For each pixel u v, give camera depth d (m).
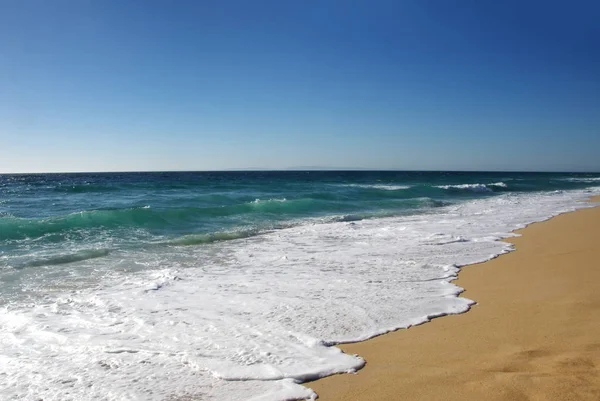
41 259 8.20
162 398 3.24
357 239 10.73
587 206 19.72
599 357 3.72
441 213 16.86
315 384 3.49
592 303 5.27
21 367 3.76
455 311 5.28
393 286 6.44
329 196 23.81
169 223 13.34
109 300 5.77
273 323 4.88
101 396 3.26
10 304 5.58
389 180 58.09
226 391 3.35
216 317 5.09
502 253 8.83
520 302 5.50
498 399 3.11
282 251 9.27
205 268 7.70
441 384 3.40
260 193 26.12
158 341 4.36
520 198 25.23
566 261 7.84
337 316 5.11
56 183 45.62
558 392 3.15
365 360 3.92
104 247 9.56
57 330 4.66
